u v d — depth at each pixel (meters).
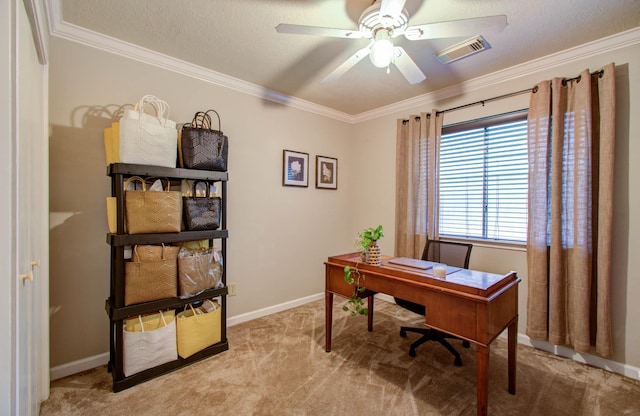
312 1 1.70
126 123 1.81
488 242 2.77
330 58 2.39
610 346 2.03
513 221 2.65
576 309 2.13
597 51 2.12
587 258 2.08
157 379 1.93
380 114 3.68
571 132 2.20
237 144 2.86
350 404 1.72
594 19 1.85
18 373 1.02
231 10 1.79
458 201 3.05
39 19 1.41
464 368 2.11
